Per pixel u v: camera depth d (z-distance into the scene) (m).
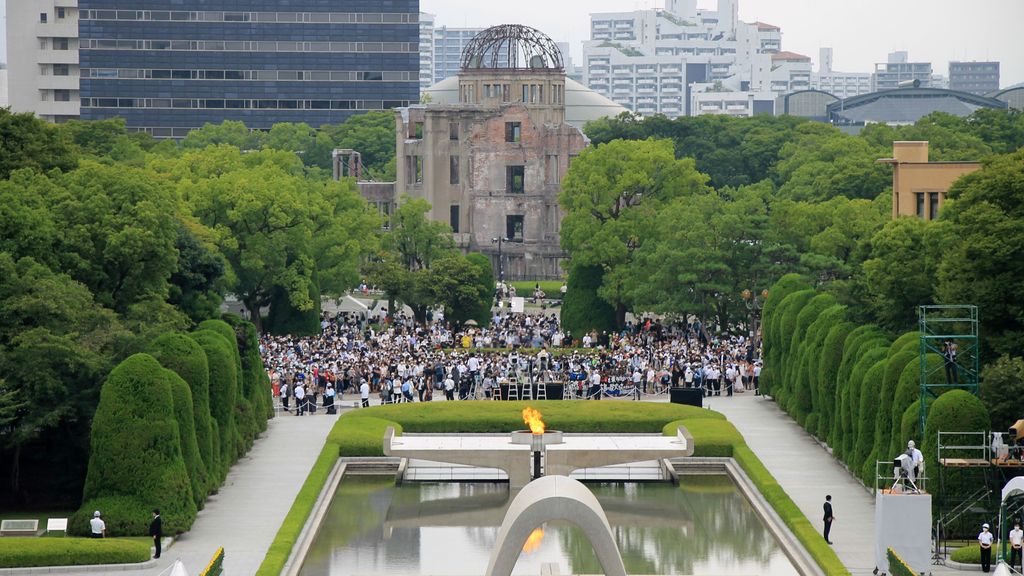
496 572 82.31
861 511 105.38
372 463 125.62
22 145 135.38
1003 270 109.38
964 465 95.19
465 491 119.38
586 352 171.00
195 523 101.88
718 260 179.62
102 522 94.75
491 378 152.38
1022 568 86.81
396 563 96.75
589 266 199.00
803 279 158.50
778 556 98.62
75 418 103.81
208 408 110.44
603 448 118.62
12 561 88.62
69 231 119.44
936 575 88.81
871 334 121.12
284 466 120.56
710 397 155.88
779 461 122.62
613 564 82.44
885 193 194.00
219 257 142.25
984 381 102.25
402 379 151.50
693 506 113.31
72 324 107.31
